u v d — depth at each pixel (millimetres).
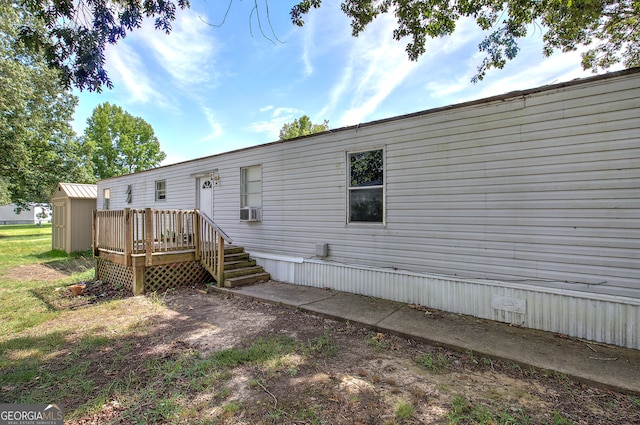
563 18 5336
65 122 20156
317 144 6219
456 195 4562
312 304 5070
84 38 3404
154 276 6316
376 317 4410
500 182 4199
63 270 8820
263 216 7234
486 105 4297
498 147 4207
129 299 5734
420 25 4980
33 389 2752
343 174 5836
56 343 3777
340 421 2273
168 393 2672
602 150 3516
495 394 2617
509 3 4875
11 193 21828
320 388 2729
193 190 9078
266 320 4582
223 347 3629
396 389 2705
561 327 3764
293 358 3320
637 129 3330
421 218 4902
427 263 4855
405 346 3627
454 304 4590
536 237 3945
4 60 13758
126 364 3217
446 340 3588
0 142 15367
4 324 4422
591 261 3594
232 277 6543
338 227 5922
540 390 2674
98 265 7309
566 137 3734
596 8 4938
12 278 7676
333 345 3662
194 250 6863
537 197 3934
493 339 3613
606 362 3043
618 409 2393
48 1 3328
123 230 6234
